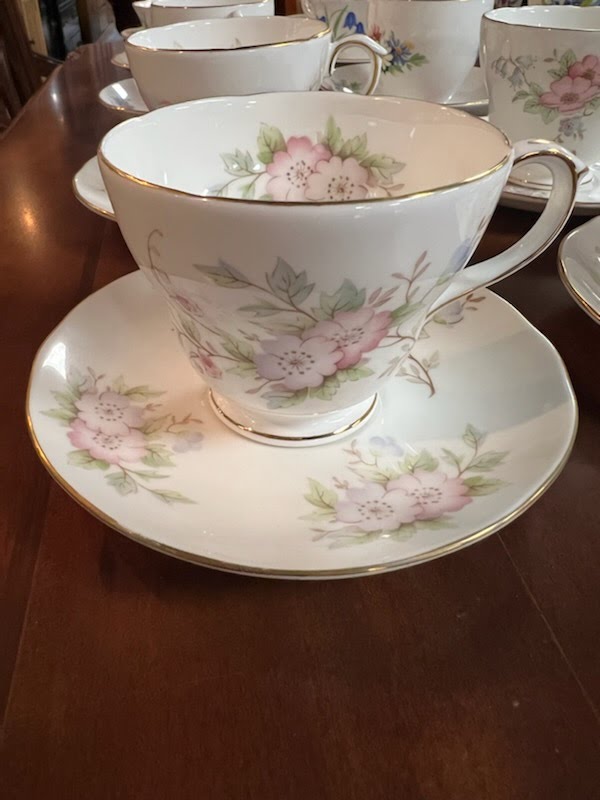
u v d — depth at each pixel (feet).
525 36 1.90
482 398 1.23
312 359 1.03
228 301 0.93
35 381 1.19
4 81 4.17
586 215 1.90
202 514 0.99
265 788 0.74
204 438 1.17
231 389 1.11
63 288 1.68
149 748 0.77
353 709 0.81
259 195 1.38
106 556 0.99
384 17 2.66
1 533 1.02
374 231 0.84
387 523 0.96
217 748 0.77
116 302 1.44
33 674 0.84
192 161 1.30
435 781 0.75
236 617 0.91
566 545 1.02
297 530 0.96
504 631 0.90
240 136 1.33
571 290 1.38
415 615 0.92
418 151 1.28
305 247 0.84
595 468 1.15
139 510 0.97
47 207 2.11
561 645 0.88
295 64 1.93
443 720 0.80
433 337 1.40
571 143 2.04
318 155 1.37
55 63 4.92
